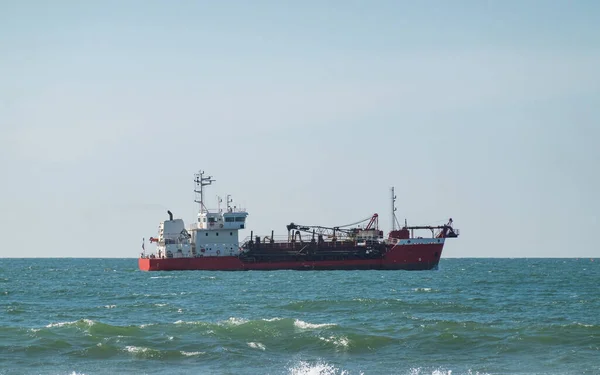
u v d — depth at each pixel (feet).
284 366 275.18
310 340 315.17
